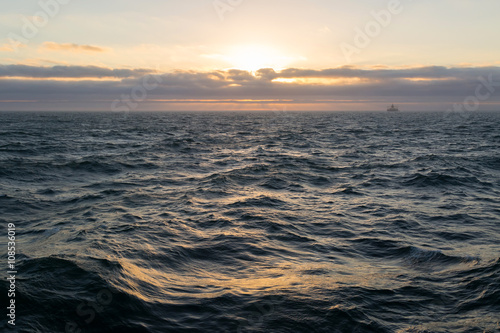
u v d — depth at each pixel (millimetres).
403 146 32344
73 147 28516
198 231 8633
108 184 14883
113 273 5516
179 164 20969
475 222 9688
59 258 5961
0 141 32344
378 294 5297
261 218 9820
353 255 7289
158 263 6477
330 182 15734
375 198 12688
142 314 4531
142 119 117375
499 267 6168
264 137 43906
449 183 14930
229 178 15820
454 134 47656
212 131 56219
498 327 4410
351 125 78312
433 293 5352
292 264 6688
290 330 4297
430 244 7910
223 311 4707
